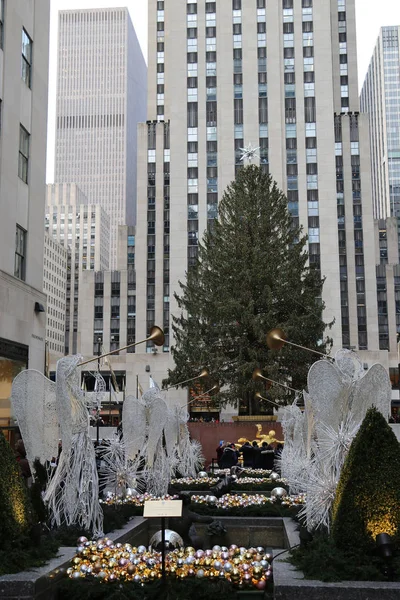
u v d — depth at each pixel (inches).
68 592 308.7
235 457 962.1
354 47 3558.1
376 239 4133.9
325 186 2933.1
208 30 3093.0
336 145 3378.4
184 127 3019.2
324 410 373.1
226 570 334.6
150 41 3757.4
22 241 1008.9
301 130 2989.7
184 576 331.6
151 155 3609.7
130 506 501.0
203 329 1619.1
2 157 917.8
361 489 302.0
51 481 403.5
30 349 998.4
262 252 1567.4
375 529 296.5
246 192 1712.6
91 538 380.2
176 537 381.1
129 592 308.3
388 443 307.9
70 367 403.5
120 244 4104.3
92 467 402.9
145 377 2901.1
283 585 275.9
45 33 1116.5
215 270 1647.4
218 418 2699.3
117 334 3863.2
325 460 360.2
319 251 2878.9
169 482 679.7
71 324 6717.5
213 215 2940.5
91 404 433.4
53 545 334.6
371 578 283.7
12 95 957.8
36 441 398.3
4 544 302.0
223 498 552.1
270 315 1487.5
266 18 3073.3
